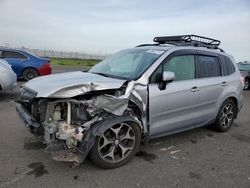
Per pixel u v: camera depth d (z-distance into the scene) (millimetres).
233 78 5926
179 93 4617
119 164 3988
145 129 4273
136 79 4148
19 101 4262
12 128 5559
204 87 5117
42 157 4211
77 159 3607
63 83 3740
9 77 8320
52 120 3627
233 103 6027
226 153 4770
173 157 4477
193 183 3660
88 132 3637
